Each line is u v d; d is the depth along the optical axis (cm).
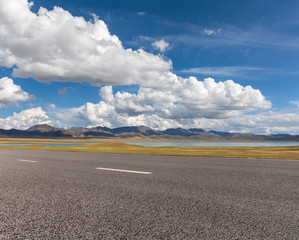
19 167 810
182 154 1791
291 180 566
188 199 379
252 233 244
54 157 1302
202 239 229
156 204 350
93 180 552
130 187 473
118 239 229
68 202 361
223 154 1805
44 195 405
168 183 516
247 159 1255
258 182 536
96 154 1644
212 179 573
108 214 304
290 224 270
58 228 257
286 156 1580
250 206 341
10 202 361
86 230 252
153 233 243
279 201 369
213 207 335
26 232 247
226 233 243
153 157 1376
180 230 252
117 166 851
